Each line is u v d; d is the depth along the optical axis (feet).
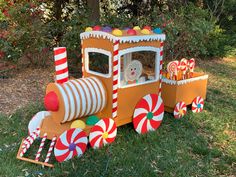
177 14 15.21
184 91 9.64
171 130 8.82
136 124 8.32
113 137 7.85
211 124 9.37
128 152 7.51
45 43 13.83
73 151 7.12
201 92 10.27
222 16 23.30
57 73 7.61
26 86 11.98
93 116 7.80
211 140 8.41
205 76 10.23
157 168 6.97
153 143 8.00
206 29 15.10
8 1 12.85
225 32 23.40
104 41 7.63
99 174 6.60
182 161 7.27
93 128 7.44
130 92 8.04
